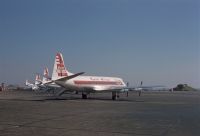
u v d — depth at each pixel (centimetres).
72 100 6238
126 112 3447
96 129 2095
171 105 4853
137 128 2161
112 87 6962
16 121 2491
